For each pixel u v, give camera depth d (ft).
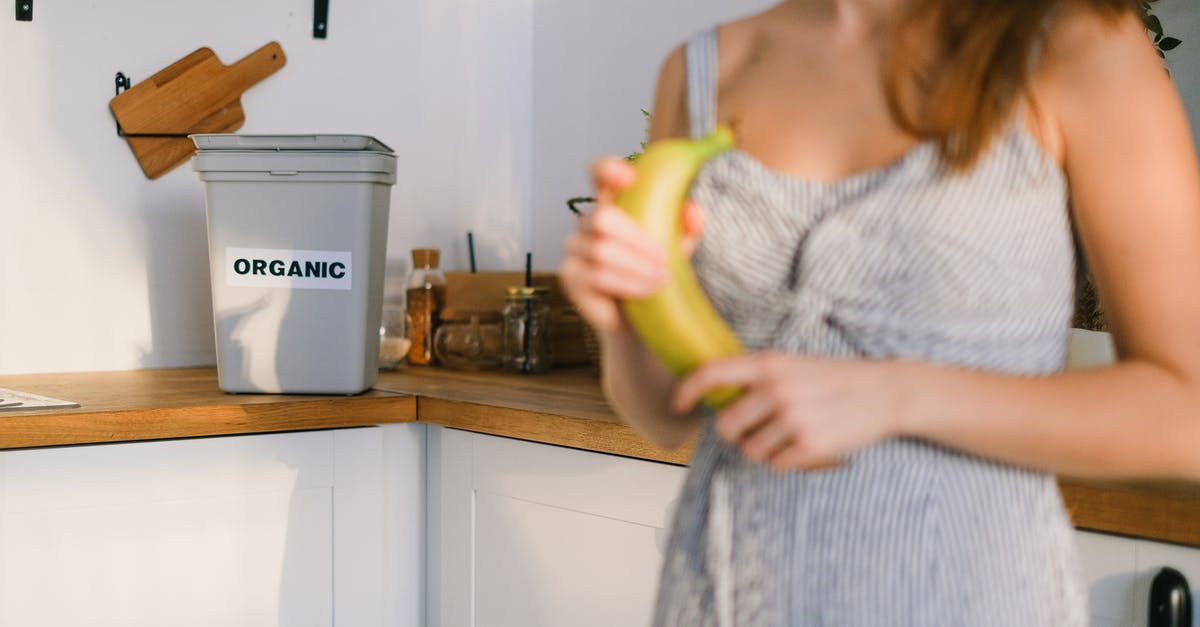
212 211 6.24
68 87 7.43
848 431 2.02
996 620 2.16
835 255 2.24
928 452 2.21
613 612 5.32
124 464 5.55
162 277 7.80
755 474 2.32
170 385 6.74
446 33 8.90
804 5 2.54
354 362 6.26
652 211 2.12
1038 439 2.07
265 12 8.08
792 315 2.30
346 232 6.23
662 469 5.05
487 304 8.43
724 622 2.32
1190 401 2.07
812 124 2.39
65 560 5.43
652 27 8.11
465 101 9.02
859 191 2.26
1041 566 2.23
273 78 8.14
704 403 2.37
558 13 9.03
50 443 5.33
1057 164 2.23
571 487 5.49
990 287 2.19
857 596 2.17
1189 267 2.13
